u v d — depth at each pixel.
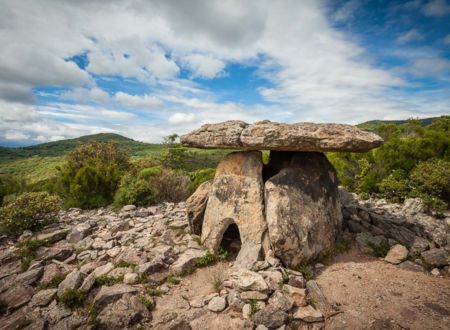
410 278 5.77
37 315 4.79
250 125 6.95
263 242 6.51
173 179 14.27
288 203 6.43
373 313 4.70
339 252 6.84
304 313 4.52
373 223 8.01
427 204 9.84
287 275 5.43
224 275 5.86
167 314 4.70
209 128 7.51
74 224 9.26
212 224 7.19
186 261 6.19
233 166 7.60
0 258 6.62
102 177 13.11
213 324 4.45
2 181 16.50
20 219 8.40
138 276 5.71
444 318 4.54
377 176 13.20
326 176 7.51
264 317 4.36
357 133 6.22
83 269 6.12
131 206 11.20
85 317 4.68
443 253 6.36
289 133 6.34
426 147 12.84
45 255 6.77
